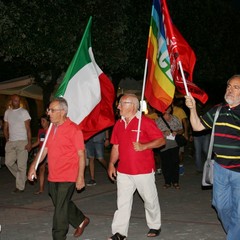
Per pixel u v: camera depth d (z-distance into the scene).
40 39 13.78
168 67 7.33
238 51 25.84
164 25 7.11
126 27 15.92
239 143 6.05
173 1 20.69
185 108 18.33
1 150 16.19
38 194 11.28
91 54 7.73
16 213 9.40
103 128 7.80
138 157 7.00
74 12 14.30
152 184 7.18
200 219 8.65
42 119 10.99
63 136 6.67
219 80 26.62
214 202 6.31
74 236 7.54
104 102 7.85
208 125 6.33
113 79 21.27
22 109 11.28
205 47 23.08
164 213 9.15
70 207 7.26
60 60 14.45
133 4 17.91
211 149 6.42
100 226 8.26
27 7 13.47
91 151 12.27
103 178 13.56
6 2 13.50
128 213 7.07
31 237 7.68
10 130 11.31
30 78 19.98
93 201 10.42
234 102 6.07
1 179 13.85
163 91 7.43
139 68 18.73
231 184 6.14
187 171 14.66
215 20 23.44
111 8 15.23
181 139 11.58
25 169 11.44
